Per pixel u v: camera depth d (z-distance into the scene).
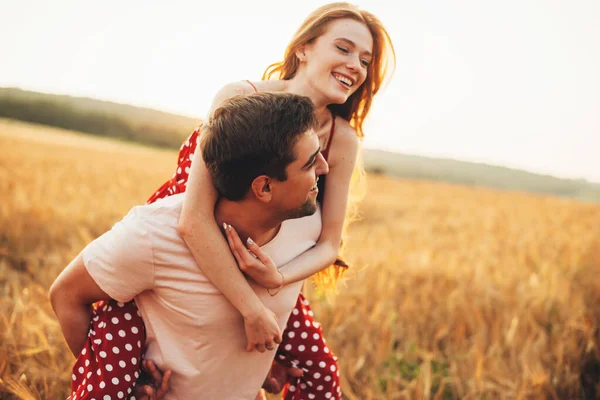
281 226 2.01
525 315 4.83
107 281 1.82
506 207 19.53
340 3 2.19
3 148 22.91
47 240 7.05
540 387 3.53
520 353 4.07
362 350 4.00
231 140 1.71
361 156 2.52
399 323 4.64
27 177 13.24
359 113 2.42
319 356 2.51
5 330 3.43
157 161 29.91
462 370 3.84
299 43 2.18
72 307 1.95
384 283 5.52
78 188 12.52
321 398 2.55
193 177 1.83
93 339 1.94
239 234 1.90
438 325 4.72
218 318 1.88
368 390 3.44
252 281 1.94
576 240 9.38
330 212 2.23
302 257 2.09
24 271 5.63
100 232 8.02
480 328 4.49
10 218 7.29
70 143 35.72
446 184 33.44
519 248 8.30
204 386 1.97
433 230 11.36
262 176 1.74
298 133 1.71
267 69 2.37
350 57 2.12
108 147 38.81
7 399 2.98
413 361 4.07
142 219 1.81
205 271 1.82
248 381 2.07
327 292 2.79
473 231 10.93
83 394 1.90
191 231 1.79
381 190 23.84
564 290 5.44
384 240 8.70
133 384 1.93
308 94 2.18
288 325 2.45
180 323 1.88
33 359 3.26
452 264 6.45
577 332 4.45
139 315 1.96
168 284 1.83
